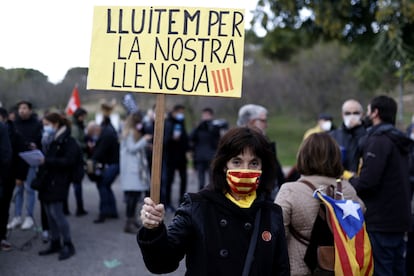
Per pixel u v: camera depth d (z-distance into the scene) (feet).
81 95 73.82
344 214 9.61
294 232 9.87
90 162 27.02
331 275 9.66
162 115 8.07
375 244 13.37
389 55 27.22
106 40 8.52
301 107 88.69
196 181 46.44
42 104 47.93
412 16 24.18
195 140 32.89
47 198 19.54
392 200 13.25
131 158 24.68
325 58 81.71
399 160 13.34
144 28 8.48
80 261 19.86
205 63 8.38
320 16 27.30
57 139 19.51
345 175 14.90
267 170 8.16
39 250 21.22
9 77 26.66
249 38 36.58
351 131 18.43
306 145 10.43
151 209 7.26
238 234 7.47
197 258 7.41
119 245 22.49
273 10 29.40
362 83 31.45
